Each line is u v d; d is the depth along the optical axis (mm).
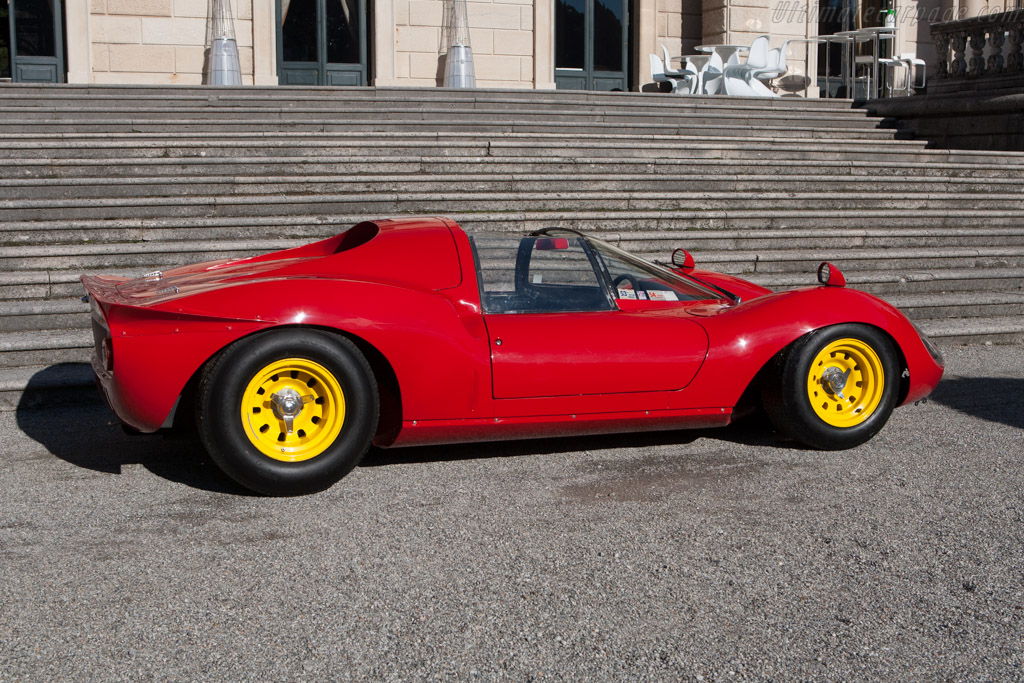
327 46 16938
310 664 2580
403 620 2836
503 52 17656
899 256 8383
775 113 13789
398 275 4238
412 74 17109
